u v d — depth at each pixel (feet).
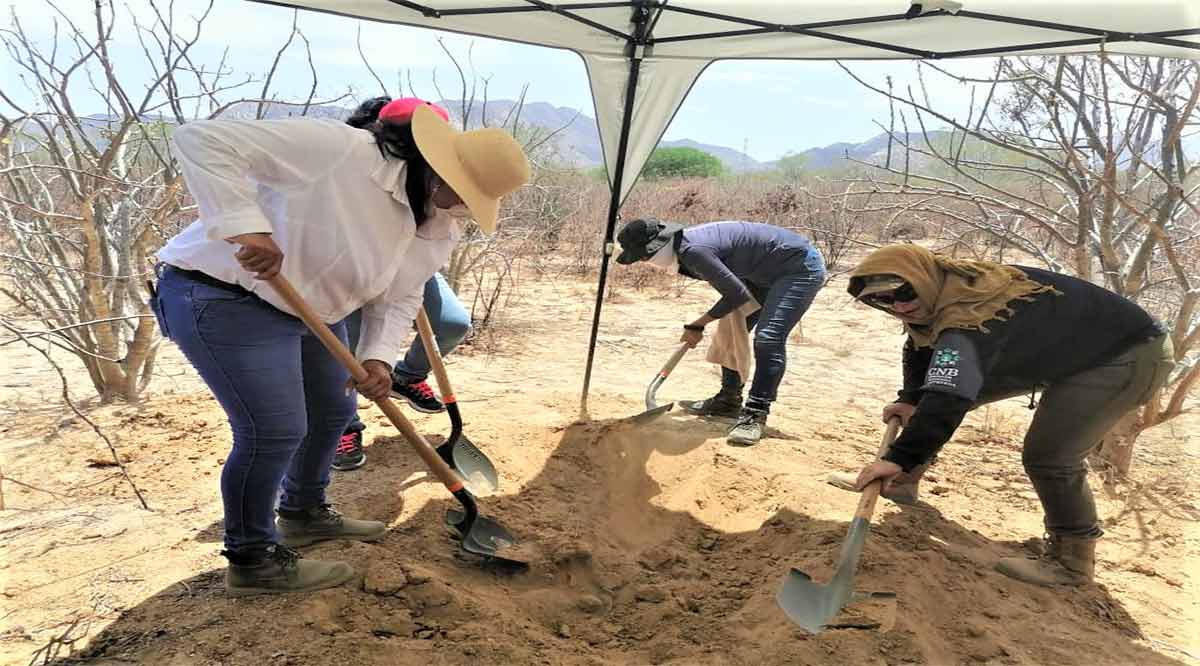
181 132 7.02
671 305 30.53
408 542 10.22
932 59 12.68
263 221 7.03
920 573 9.70
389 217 7.82
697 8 12.20
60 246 15.60
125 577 9.03
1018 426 16.93
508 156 7.75
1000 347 9.15
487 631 8.31
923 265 9.20
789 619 8.76
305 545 9.81
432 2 11.86
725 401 16.69
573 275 35.73
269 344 7.91
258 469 8.13
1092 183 16.07
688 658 8.39
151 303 8.18
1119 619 9.73
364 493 11.48
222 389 7.84
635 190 51.16
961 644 8.60
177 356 19.53
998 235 16.22
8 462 12.53
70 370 18.10
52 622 8.11
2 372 17.74
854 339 25.93
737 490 12.90
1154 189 16.57
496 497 11.85
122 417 14.65
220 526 10.48
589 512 12.10
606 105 14.76
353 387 8.53
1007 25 10.68
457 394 17.35
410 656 7.72
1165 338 9.74
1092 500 10.41
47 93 14.28
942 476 14.15
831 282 35.42
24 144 15.01
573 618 9.27
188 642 7.71
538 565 10.02
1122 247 16.62
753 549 11.14
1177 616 9.95
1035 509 12.92
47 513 10.79
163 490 11.71
